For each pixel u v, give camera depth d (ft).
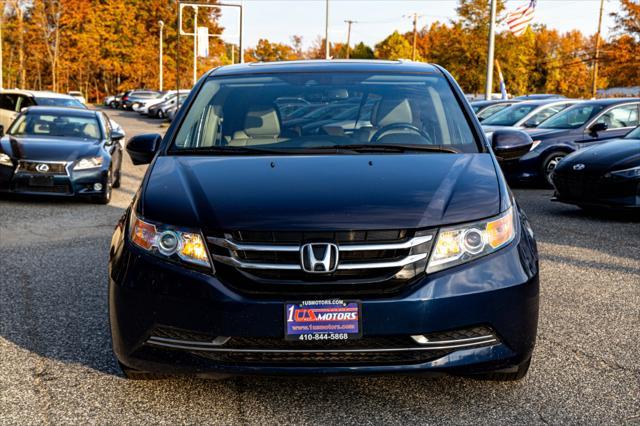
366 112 13.48
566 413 10.25
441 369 9.74
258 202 10.22
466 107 13.64
